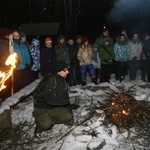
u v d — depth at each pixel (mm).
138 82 4922
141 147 2555
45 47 4418
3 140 2766
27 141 2744
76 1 10008
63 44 4543
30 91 3635
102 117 2980
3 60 3684
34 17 11375
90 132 2762
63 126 2998
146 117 3072
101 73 4906
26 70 4098
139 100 3404
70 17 9953
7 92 3936
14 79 3947
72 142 2617
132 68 5035
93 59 5059
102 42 4844
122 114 3014
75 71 4727
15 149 2588
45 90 2746
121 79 5004
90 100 3953
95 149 2436
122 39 4855
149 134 2811
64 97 2857
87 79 5391
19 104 3834
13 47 3820
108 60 4801
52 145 2605
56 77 2773
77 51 4711
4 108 2869
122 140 2703
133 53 4969
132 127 2949
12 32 3914
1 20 10242
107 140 2664
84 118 3125
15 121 3240
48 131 2910
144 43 4898
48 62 4367
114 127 2859
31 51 4406
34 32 8805
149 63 4875
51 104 2803
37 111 2852
